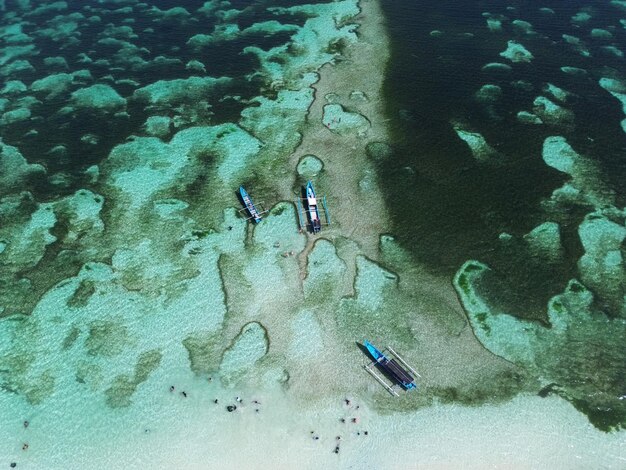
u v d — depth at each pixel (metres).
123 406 39.03
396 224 51.25
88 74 72.88
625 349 41.56
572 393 38.97
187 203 53.84
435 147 59.28
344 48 75.94
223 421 38.06
